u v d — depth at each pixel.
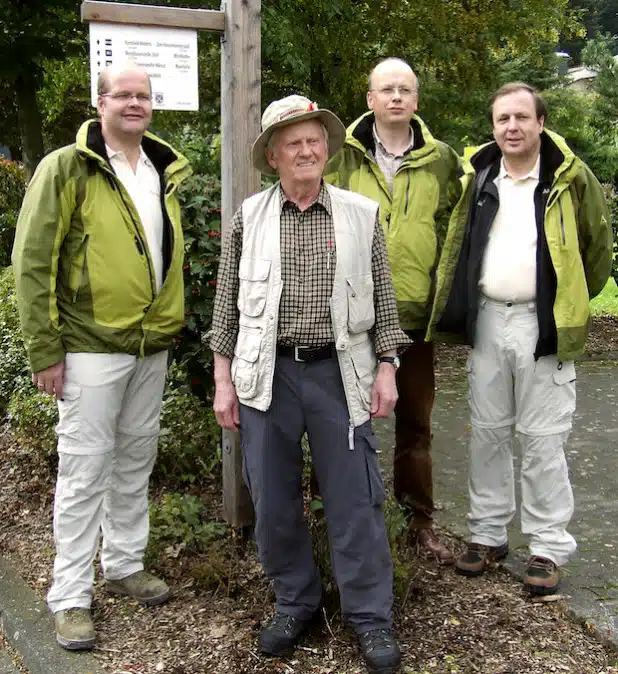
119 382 2.83
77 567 2.86
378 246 2.65
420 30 8.72
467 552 3.23
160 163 2.99
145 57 3.12
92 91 3.08
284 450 2.59
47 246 2.62
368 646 2.55
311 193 2.53
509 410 3.14
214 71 9.48
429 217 3.19
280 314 2.51
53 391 2.74
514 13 9.12
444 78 9.27
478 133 9.50
